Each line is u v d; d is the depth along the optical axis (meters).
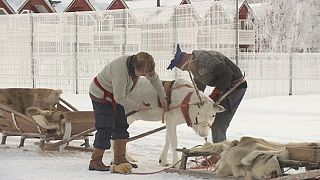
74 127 11.79
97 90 10.00
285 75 28.06
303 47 51.22
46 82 27.69
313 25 51.28
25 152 12.19
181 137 14.33
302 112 20.16
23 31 27.62
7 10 47.69
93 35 25.61
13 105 12.94
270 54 27.59
